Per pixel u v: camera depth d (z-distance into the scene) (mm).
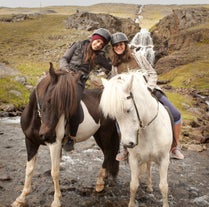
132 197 3133
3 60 19359
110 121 3648
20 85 12156
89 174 4559
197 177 4668
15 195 3787
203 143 7000
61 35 28234
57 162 3188
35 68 17609
